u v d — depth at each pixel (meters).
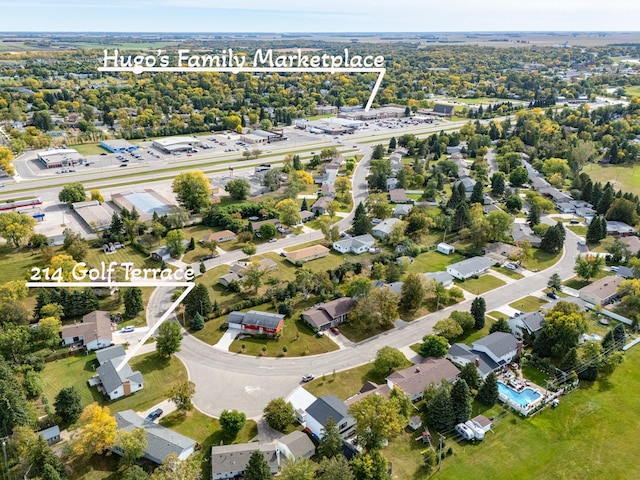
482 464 84.06
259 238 176.38
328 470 74.25
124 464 81.81
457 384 92.62
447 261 161.50
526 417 95.50
